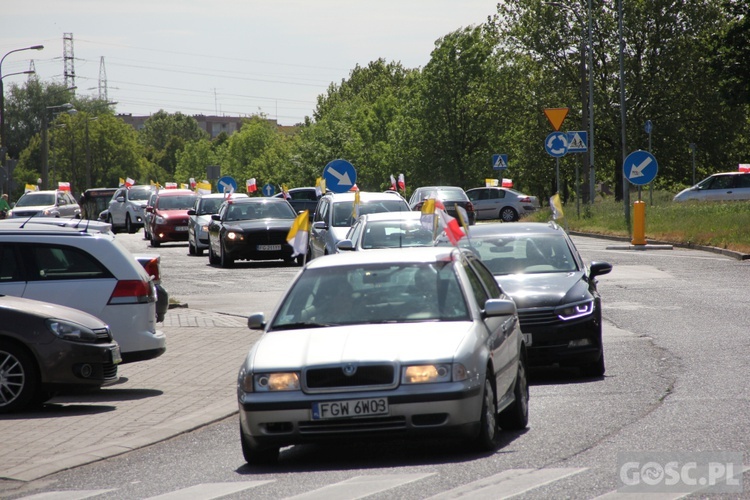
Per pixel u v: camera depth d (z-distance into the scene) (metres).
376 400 25.52
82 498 24.14
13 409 36.03
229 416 34.72
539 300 39.69
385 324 27.80
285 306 29.14
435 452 27.45
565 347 39.28
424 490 22.64
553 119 115.31
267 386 26.02
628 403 33.50
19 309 36.47
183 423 33.16
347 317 28.33
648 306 60.75
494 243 45.44
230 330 55.31
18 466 27.73
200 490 24.17
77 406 37.03
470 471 24.48
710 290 67.38
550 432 29.34
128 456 29.30
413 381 25.64
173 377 42.00
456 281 29.14
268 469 26.48
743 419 29.55
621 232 122.38
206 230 115.25
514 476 23.62
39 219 45.00
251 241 98.56
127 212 179.12
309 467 26.47
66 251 40.88
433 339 26.56
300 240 36.56
